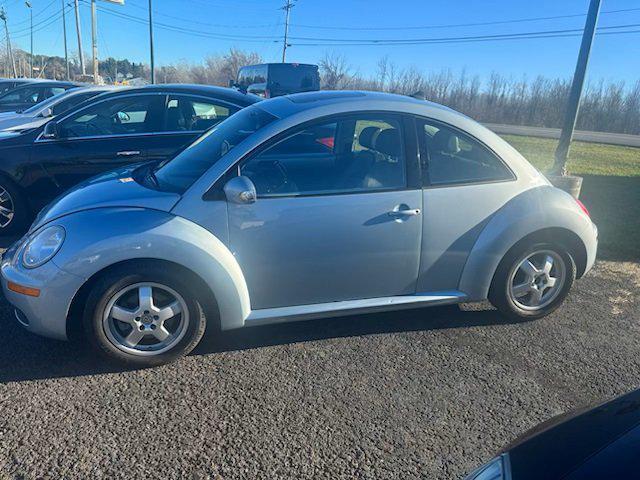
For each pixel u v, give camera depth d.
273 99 3.84
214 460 2.43
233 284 3.08
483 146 3.50
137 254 2.89
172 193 3.11
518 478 1.46
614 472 1.36
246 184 2.97
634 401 1.68
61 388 2.91
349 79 50.56
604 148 17.66
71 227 2.94
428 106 3.46
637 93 49.84
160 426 2.64
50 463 2.37
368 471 2.40
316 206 3.16
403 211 3.29
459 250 3.49
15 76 63.94
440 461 2.48
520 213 3.50
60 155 5.36
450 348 3.47
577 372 3.26
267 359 3.27
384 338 3.57
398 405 2.87
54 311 2.91
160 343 3.12
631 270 5.00
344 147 3.38
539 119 53.25
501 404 2.92
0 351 3.24
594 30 7.03
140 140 5.58
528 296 3.78
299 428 2.66
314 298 3.34
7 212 5.42
